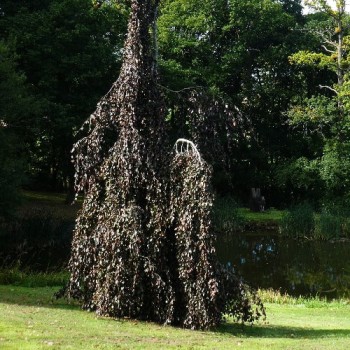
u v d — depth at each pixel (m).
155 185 9.30
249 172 37.66
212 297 8.44
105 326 8.10
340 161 32.44
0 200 18.64
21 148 22.08
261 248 24.45
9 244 20.44
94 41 26.81
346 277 18.56
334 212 30.41
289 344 7.73
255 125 38.41
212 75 35.75
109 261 9.16
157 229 9.09
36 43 25.67
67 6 26.58
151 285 8.93
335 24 34.81
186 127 11.40
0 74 18.83
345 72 33.31
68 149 29.38
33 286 13.02
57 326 7.59
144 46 9.98
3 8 27.06
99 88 27.59
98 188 9.88
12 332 6.71
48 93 25.75
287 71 38.47
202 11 35.94
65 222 23.56
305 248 24.78
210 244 8.70
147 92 9.88
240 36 36.91
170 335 7.83
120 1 27.39
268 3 35.91
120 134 9.66
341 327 10.37
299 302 14.12
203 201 8.77
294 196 38.19
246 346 7.24
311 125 35.44
